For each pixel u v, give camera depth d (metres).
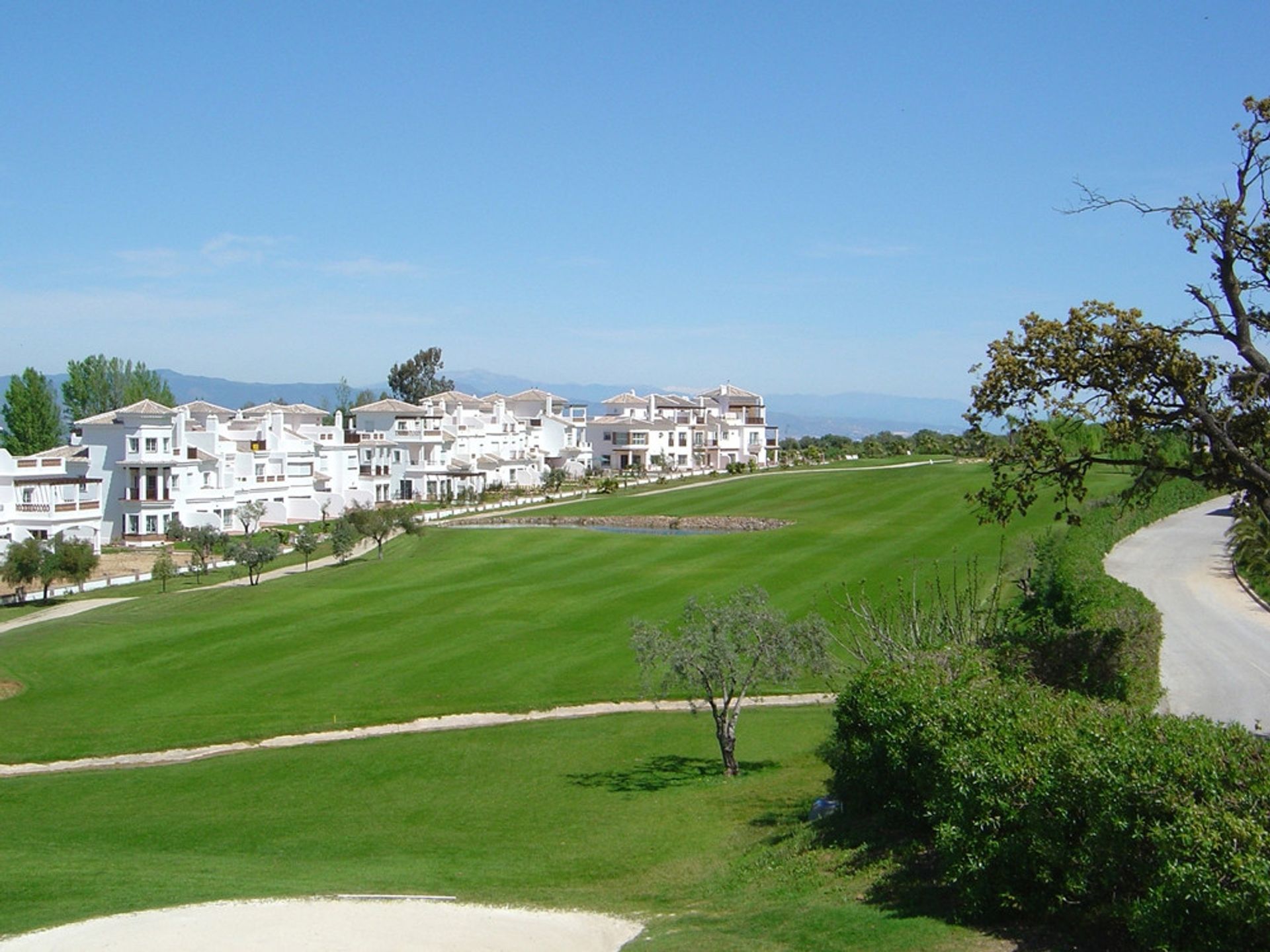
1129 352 26.55
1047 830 14.77
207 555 91.25
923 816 19.47
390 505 125.12
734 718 33.06
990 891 15.65
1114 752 14.34
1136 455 33.56
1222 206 26.53
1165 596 50.22
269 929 17.67
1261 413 26.91
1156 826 12.98
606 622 55.19
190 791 32.50
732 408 194.62
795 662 33.16
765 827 25.56
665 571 68.75
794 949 15.30
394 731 39.22
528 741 37.06
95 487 101.31
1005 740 16.59
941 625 36.12
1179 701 32.88
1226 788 13.11
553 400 175.50
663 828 26.80
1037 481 29.73
